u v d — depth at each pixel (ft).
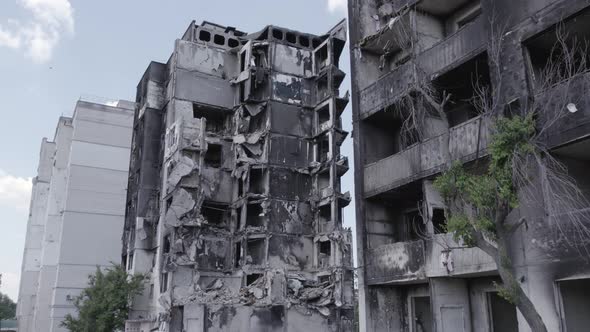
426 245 63.26
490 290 61.05
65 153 219.00
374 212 76.13
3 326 288.92
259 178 150.30
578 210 44.96
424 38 74.23
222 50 163.12
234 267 139.54
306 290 129.49
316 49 164.04
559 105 48.65
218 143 151.02
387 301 72.54
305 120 157.38
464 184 40.91
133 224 160.66
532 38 53.11
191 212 137.90
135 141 178.40
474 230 39.34
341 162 147.33
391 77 73.36
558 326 45.75
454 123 72.74
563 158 51.31
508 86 54.54
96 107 200.23
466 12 73.51
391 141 80.69
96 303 133.39
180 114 151.33
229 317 111.45
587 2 47.98
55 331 175.83
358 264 74.28
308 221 148.56
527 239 49.24
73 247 185.26
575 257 44.83
